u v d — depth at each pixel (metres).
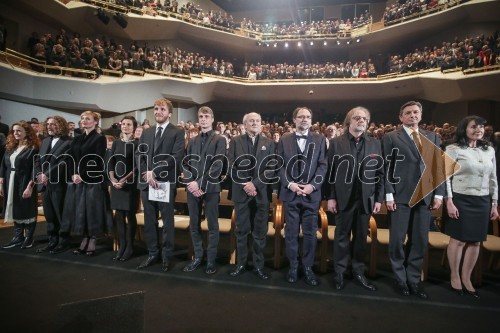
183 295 2.36
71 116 9.23
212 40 14.26
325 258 2.87
